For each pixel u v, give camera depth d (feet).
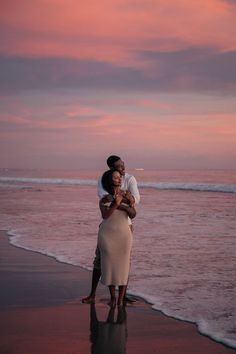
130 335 16.11
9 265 27.76
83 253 31.48
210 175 267.80
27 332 16.34
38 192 112.16
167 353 14.49
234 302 19.97
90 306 19.61
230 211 61.11
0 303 20.07
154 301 20.20
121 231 19.94
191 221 49.90
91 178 249.14
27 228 45.27
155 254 30.96
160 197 92.79
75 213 59.77
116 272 19.83
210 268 26.63
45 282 23.71
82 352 14.53
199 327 16.80
